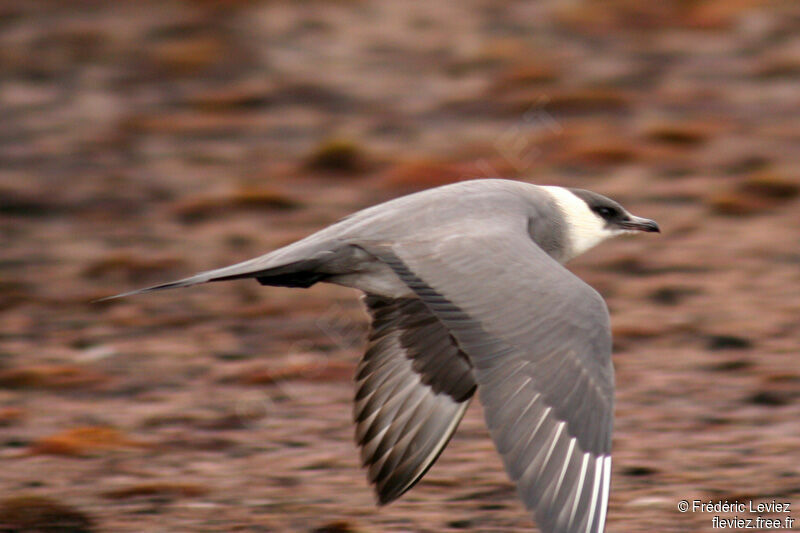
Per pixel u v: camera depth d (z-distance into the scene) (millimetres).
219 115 25812
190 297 17547
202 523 10523
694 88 26594
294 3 32094
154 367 15031
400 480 9703
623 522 10383
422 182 21625
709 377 14148
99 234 20188
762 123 24531
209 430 13016
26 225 20656
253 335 16125
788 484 11117
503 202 9648
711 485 11141
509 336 8156
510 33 30031
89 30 30391
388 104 26172
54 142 24625
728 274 17703
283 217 20562
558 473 7863
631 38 29562
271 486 11391
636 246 18938
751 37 29359
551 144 23422
